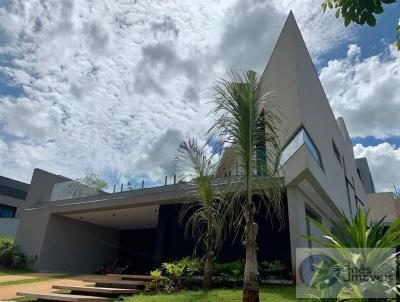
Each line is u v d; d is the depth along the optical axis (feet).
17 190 95.09
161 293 22.24
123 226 53.83
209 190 24.70
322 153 35.12
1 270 41.24
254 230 14.98
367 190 85.76
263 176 16.61
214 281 25.52
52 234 45.55
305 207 30.83
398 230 10.18
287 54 33.12
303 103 30.55
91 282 28.17
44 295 20.17
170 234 34.01
